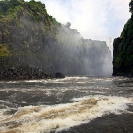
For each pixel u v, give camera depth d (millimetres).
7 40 96750
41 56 120562
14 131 9680
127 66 89188
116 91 25828
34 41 117438
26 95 23641
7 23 100750
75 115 12344
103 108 14156
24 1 135625
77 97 21109
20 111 14383
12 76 70688
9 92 26656
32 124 10703
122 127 10484
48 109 14219
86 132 9766
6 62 86188
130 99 17766
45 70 121500
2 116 13203
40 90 28828
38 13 131125
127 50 89312
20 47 103812
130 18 101625
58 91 27188
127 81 48344
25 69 78562
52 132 9625
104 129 10195
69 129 10070
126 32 94375
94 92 25156
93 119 11711
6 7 126062
